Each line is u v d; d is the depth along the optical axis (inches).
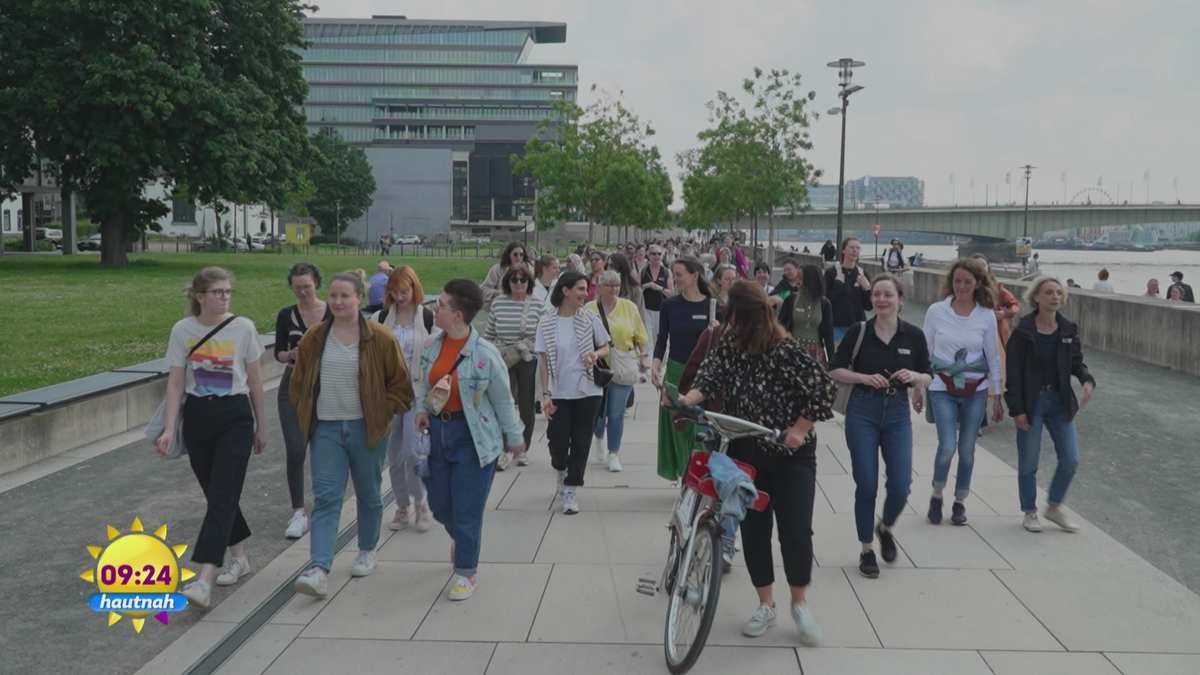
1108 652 178.9
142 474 317.1
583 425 269.9
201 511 277.1
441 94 6102.4
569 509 269.9
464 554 205.5
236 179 1390.3
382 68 6072.8
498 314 330.0
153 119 1320.1
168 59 1370.6
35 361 504.4
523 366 328.5
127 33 1337.4
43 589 215.5
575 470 268.5
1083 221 3489.2
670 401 192.5
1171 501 289.0
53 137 1320.1
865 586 213.2
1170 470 327.6
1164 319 581.6
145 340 603.8
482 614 196.4
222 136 1364.4
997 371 258.7
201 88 1350.9
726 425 176.1
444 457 209.9
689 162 2395.4
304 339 210.7
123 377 395.2
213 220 3816.4
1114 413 430.9
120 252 1501.0
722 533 172.9
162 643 186.9
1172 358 571.8
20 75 1309.1
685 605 171.0
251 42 1502.2
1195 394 479.8
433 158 4778.5
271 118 1473.9
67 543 247.4
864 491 218.8
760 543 187.0
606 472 322.7
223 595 210.4
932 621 193.3
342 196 4220.0
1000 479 310.3
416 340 255.4
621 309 320.2
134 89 1295.5
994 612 198.1
